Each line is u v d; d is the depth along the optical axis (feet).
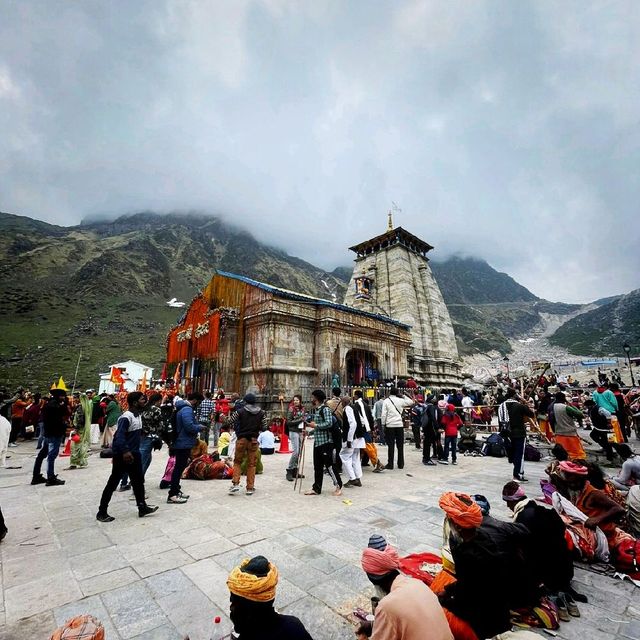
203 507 21.49
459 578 8.93
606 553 14.10
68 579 12.96
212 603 11.51
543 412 41.73
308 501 22.74
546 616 10.57
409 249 126.82
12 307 237.45
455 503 9.07
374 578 8.32
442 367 112.57
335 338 72.49
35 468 27.22
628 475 19.25
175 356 88.33
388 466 33.17
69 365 176.55
